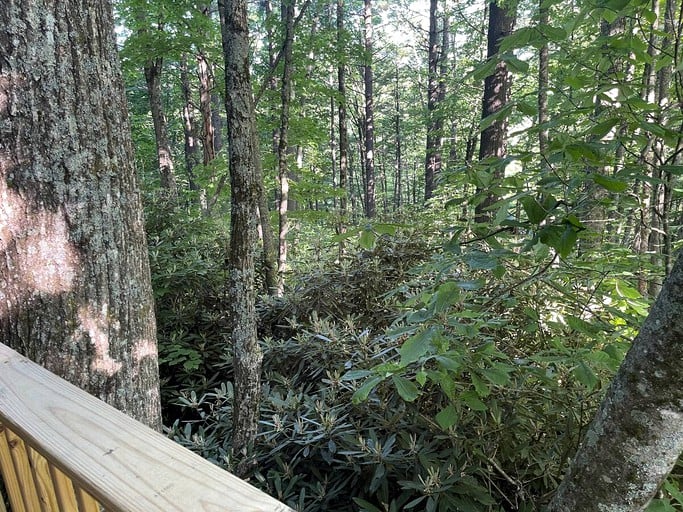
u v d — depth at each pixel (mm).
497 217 1282
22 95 1198
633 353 782
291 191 6734
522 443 1822
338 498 2023
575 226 1047
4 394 864
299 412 2293
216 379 3596
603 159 1381
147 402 1557
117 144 1409
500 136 5195
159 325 3764
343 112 8812
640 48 1599
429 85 11883
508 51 1388
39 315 1273
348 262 3748
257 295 4234
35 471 859
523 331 2246
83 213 1315
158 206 4617
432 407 2123
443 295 1232
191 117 12766
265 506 562
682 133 1324
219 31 6273
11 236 1230
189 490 589
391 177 26312
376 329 3205
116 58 1430
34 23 1195
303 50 6035
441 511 1588
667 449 738
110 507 590
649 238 2789
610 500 803
